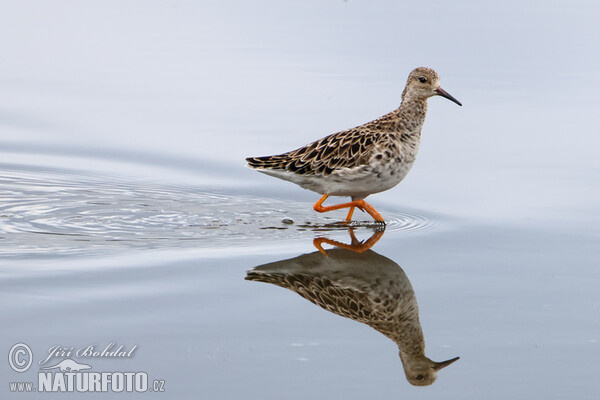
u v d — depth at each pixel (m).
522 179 17.23
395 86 22.38
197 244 13.95
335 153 14.68
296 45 25.92
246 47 25.75
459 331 11.00
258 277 12.49
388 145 14.60
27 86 22.78
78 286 12.04
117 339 10.55
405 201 16.33
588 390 9.66
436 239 14.29
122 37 26.61
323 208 15.12
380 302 11.77
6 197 16.48
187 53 25.19
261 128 19.95
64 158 18.73
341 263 13.16
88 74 23.62
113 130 20.11
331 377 9.86
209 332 10.79
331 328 10.99
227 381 9.72
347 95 21.80
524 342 10.73
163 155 18.88
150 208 15.99
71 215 15.48
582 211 15.53
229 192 17.09
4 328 10.75
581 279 12.55
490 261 13.26
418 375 9.95
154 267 12.81
